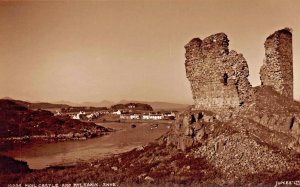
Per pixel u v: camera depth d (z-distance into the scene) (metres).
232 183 20.45
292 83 25.22
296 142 21.94
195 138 22.70
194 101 24.81
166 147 23.34
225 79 23.47
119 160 23.89
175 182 21.02
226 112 23.27
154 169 21.86
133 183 21.55
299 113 22.81
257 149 21.27
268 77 24.94
